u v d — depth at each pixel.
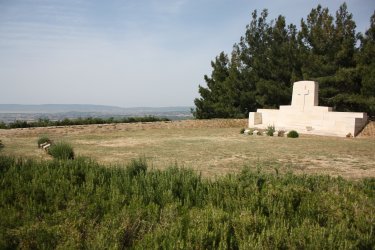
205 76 37.09
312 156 12.38
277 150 14.03
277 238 3.37
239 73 33.38
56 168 6.46
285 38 31.50
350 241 3.38
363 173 9.29
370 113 28.25
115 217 3.90
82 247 3.29
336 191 5.32
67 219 3.80
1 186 5.18
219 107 34.16
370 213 4.34
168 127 26.95
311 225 3.81
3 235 3.45
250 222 3.76
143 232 3.57
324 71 27.19
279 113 26.45
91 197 4.74
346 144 16.59
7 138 18.77
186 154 12.59
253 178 5.93
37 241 3.38
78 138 18.98
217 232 3.55
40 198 4.88
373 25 26.36
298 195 5.07
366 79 24.12
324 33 27.86
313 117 23.95
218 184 5.61
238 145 15.80
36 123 26.27
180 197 5.29
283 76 30.28
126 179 5.73
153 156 12.02
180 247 3.15
